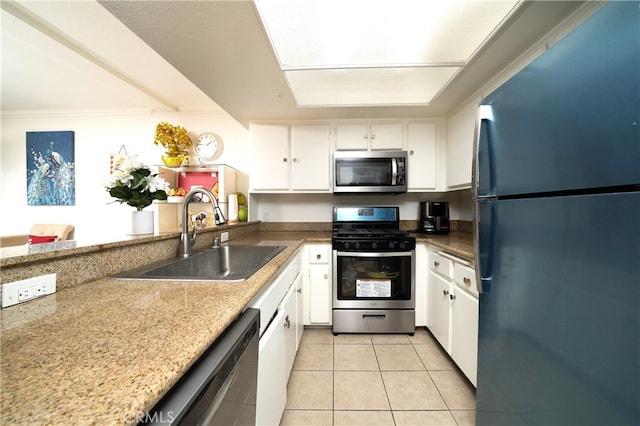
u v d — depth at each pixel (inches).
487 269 39.7
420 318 83.2
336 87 75.8
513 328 34.6
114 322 21.2
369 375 62.1
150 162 108.9
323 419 49.4
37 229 106.3
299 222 108.4
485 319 40.8
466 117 76.0
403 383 59.3
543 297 29.5
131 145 109.5
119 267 37.1
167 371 14.9
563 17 43.5
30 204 111.5
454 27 48.7
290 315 56.8
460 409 51.7
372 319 82.2
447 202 97.0
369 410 51.5
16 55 71.5
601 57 22.8
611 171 22.1
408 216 106.5
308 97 81.1
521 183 32.6
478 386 42.8
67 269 29.9
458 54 57.0
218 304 25.4
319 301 85.2
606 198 22.6
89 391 13.1
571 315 26.0
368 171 89.8
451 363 66.9
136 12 40.5
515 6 41.9
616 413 21.8
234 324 26.7
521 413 33.2
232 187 102.3
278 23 47.3
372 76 68.7
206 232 61.7
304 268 85.0
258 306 35.5
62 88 91.5
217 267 59.7
